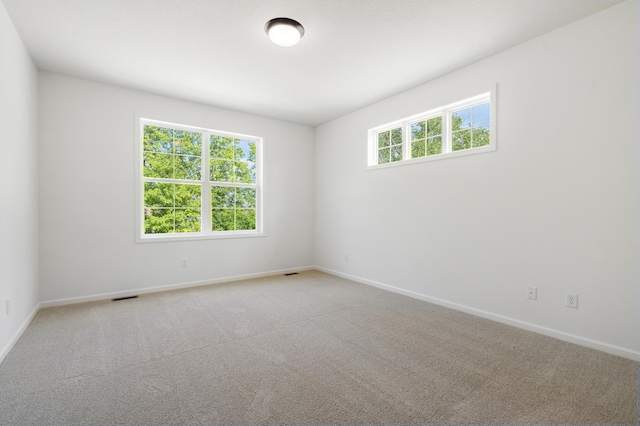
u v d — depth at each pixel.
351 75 3.33
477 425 1.46
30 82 2.89
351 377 1.89
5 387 1.76
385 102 4.04
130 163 3.69
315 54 2.88
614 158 2.20
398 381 1.84
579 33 2.35
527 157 2.65
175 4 2.18
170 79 3.43
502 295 2.83
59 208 3.28
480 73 2.99
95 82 3.48
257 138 4.84
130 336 2.49
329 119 4.95
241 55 2.90
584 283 2.34
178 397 1.67
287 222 5.07
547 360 2.10
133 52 2.85
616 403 1.63
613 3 2.16
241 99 4.06
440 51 2.83
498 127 2.85
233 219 4.64
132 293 3.71
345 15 2.30
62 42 2.67
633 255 2.12
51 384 1.79
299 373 1.93
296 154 5.18
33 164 2.97
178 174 4.15
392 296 3.71
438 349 2.27
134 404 1.61
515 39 2.63
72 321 2.81
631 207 2.13
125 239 3.66
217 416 1.52
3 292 2.12
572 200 2.39
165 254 3.95
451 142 3.37
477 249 3.03
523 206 2.68
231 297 3.63
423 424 1.47
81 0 2.12
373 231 4.23
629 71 2.13
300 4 2.17
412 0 2.13
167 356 2.15
